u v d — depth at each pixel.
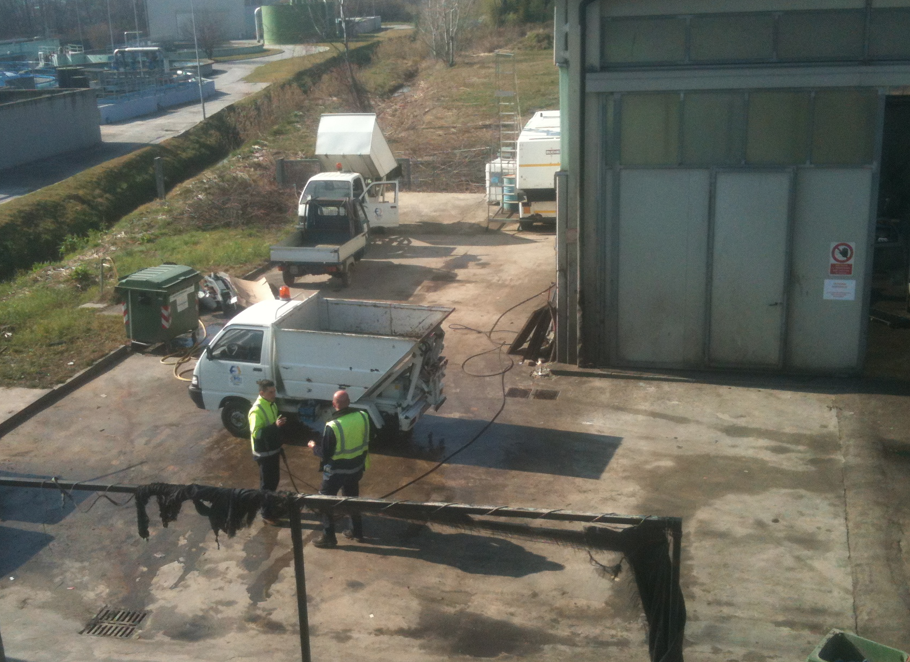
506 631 7.65
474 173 32.41
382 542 9.20
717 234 13.02
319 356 10.95
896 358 13.86
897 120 19.20
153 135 41.66
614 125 12.87
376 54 69.56
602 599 8.05
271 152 36.34
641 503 9.72
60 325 16.09
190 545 9.30
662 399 12.66
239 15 97.00
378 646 7.50
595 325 13.84
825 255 12.80
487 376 13.79
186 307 15.40
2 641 7.42
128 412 12.90
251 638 7.69
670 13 12.34
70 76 50.00
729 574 8.32
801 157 12.51
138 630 7.89
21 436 12.16
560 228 13.47
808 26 12.05
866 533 8.84
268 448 9.38
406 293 18.58
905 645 7.20
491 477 10.50
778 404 12.30
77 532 9.63
